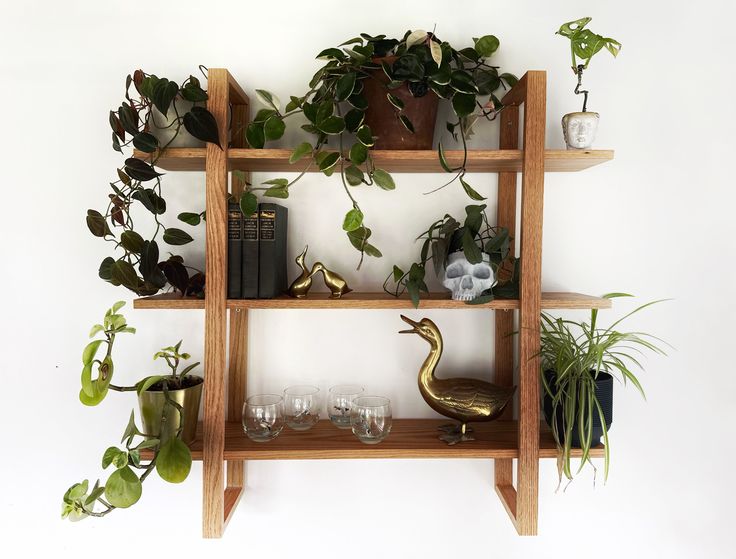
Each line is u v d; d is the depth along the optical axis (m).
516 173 1.12
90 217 0.94
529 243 0.94
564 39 1.13
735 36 1.14
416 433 1.05
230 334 1.13
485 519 1.16
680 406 1.16
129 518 1.14
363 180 0.96
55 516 1.12
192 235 1.12
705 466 1.17
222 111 0.93
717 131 1.15
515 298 0.98
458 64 0.99
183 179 1.12
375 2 1.12
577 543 1.17
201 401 1.13
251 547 1.15
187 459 0.88
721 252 1.15
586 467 1.16
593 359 0.94
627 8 1.14
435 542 1.16
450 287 0.95
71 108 1.11
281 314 1.14
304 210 1.13
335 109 1.09
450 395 1.01
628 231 1.15
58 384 1.12
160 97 0.87
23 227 1.11
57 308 1.12
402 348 1.15
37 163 1.11
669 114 1.14
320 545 1.16
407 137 0.96
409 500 1.16
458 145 1.12
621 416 1.16
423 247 1.02
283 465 1.15
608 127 1.14
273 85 1.12
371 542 1.16
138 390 0.92
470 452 0.96
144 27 1.11
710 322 1.15
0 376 1.12
